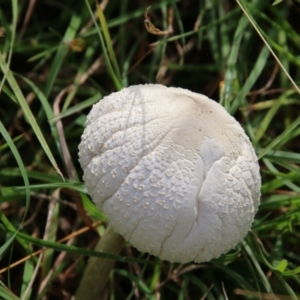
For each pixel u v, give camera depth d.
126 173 0.19
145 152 0.19
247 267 0.27
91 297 0.26
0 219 0.25
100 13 0.27
